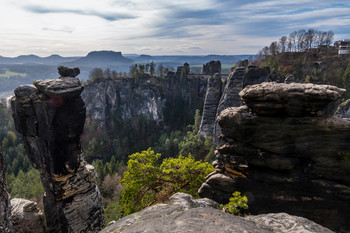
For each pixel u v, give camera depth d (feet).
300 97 45.24
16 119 83.92
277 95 46.09
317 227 22.45
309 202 45.27
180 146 383.45
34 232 86.38
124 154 474.08
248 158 50.44
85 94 619.26
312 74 429.79
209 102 400.88
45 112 78.64
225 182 53.06
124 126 542.98
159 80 622.54
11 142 469.57
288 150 47.26
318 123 45.09
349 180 43.19
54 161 82.07
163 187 86.69
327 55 502.38
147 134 549.54
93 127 563.07
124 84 606.14
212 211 22.24
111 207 170.19
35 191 223.10
